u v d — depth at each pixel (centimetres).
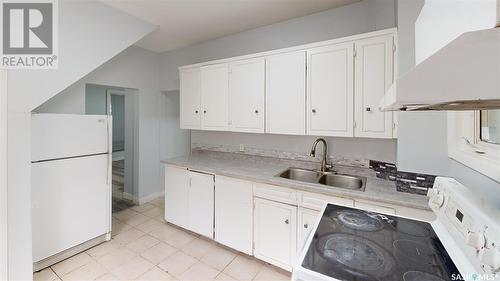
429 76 51
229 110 250
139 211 323
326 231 102
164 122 380
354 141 215
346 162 220
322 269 76
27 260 174
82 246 221
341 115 187
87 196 221
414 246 90
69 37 199
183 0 210
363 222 111
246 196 208
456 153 140
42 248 190
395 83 55
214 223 232
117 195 387
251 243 207
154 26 260
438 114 157
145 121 352
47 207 193
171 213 271
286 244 188
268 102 224
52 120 194
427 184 160
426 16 151
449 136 152
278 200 191
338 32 219
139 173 347
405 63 161
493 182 102
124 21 233
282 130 217
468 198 83
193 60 328
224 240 224
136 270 194
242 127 242
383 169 198
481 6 129
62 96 255
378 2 197
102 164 233
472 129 137
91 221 224
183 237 251
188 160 279
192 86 281
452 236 91
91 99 506
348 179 209
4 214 164
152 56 358
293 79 209
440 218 97
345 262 80
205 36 294
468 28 135
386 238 96
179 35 291
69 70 200
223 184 224
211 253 221
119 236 252
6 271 165
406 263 79
